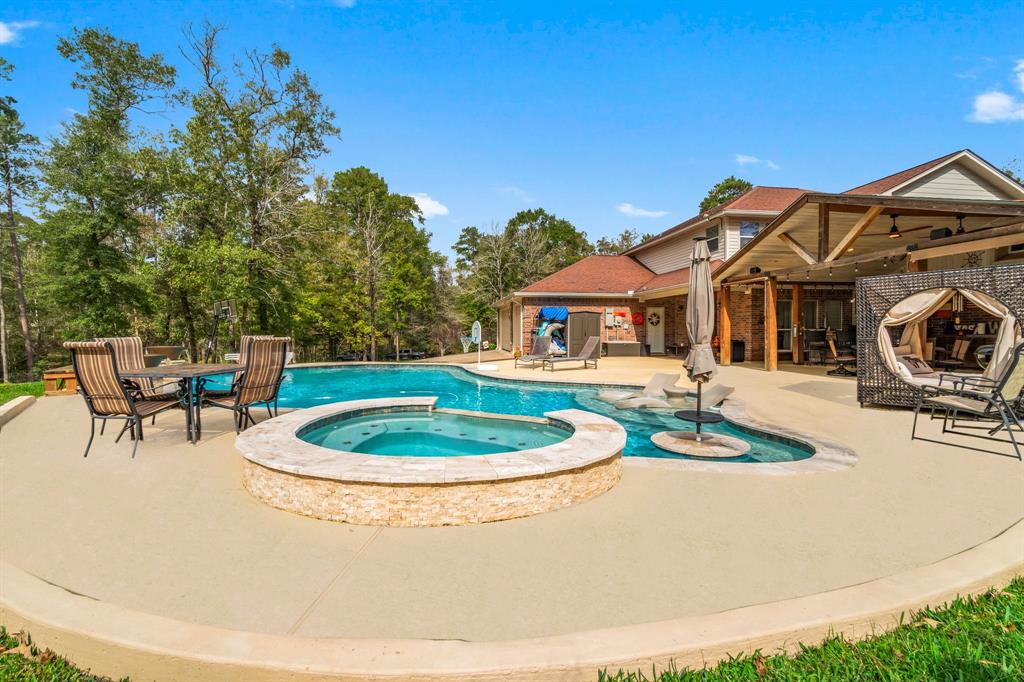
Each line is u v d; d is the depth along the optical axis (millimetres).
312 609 2574
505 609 2553
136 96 24438
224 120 22859
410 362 19703
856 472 5000
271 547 3393
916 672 2098
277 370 7254
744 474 5035
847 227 13227
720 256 19812
